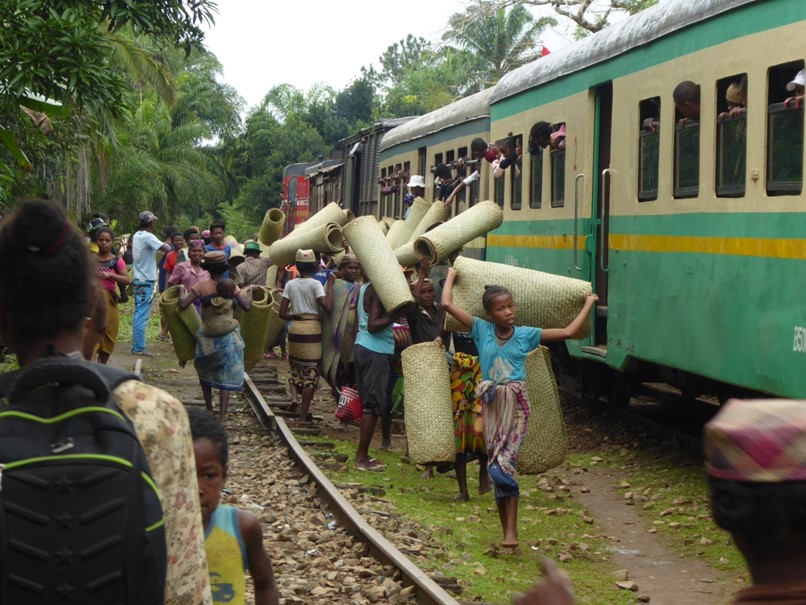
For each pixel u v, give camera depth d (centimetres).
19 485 195
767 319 792
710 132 888
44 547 194
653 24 998
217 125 6291
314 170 3231
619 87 1074
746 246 825
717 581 682
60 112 1057
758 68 811
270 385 1413
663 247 973
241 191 6231
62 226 227
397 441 1124
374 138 2277
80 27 968
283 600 581
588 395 1298
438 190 1644
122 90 1034
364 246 966
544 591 178
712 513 161
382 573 633
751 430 153
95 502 197
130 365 1530
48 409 206
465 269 805
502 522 726
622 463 1051
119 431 205
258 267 1575
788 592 154
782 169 778
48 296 224
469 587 635
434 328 984
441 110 1778
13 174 1218
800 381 747
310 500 823
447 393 839
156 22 1044
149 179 3872
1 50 948
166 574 216
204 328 1062
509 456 714
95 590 195
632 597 649
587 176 1153
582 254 1162
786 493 151
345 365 1128
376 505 822
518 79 1383
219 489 314
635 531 809
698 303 903
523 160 1348
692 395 1117
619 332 1073
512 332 725
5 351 1279
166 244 1922
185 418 229
